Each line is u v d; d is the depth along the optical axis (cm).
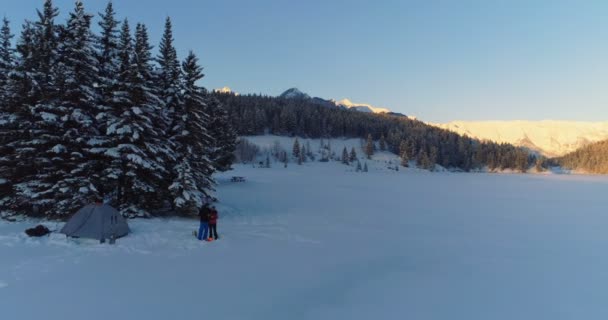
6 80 1725
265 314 729
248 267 1055
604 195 4962
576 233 2050
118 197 1744
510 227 2208
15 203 1603
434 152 15188
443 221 2370
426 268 1180
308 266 1107
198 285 876
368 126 19050
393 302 851
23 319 648
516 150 18312
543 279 1115
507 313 823
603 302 918
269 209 2592
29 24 1688
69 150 1634
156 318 679
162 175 1902
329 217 2312
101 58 1841
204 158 2148
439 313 798
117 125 1645
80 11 1703
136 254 1117
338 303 820
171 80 2059
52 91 1628
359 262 1196
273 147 15375
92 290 802
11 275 866
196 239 1362
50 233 1257
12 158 1609
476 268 1210
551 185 7394
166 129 2003
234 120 12750
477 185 6981
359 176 9638
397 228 2000
